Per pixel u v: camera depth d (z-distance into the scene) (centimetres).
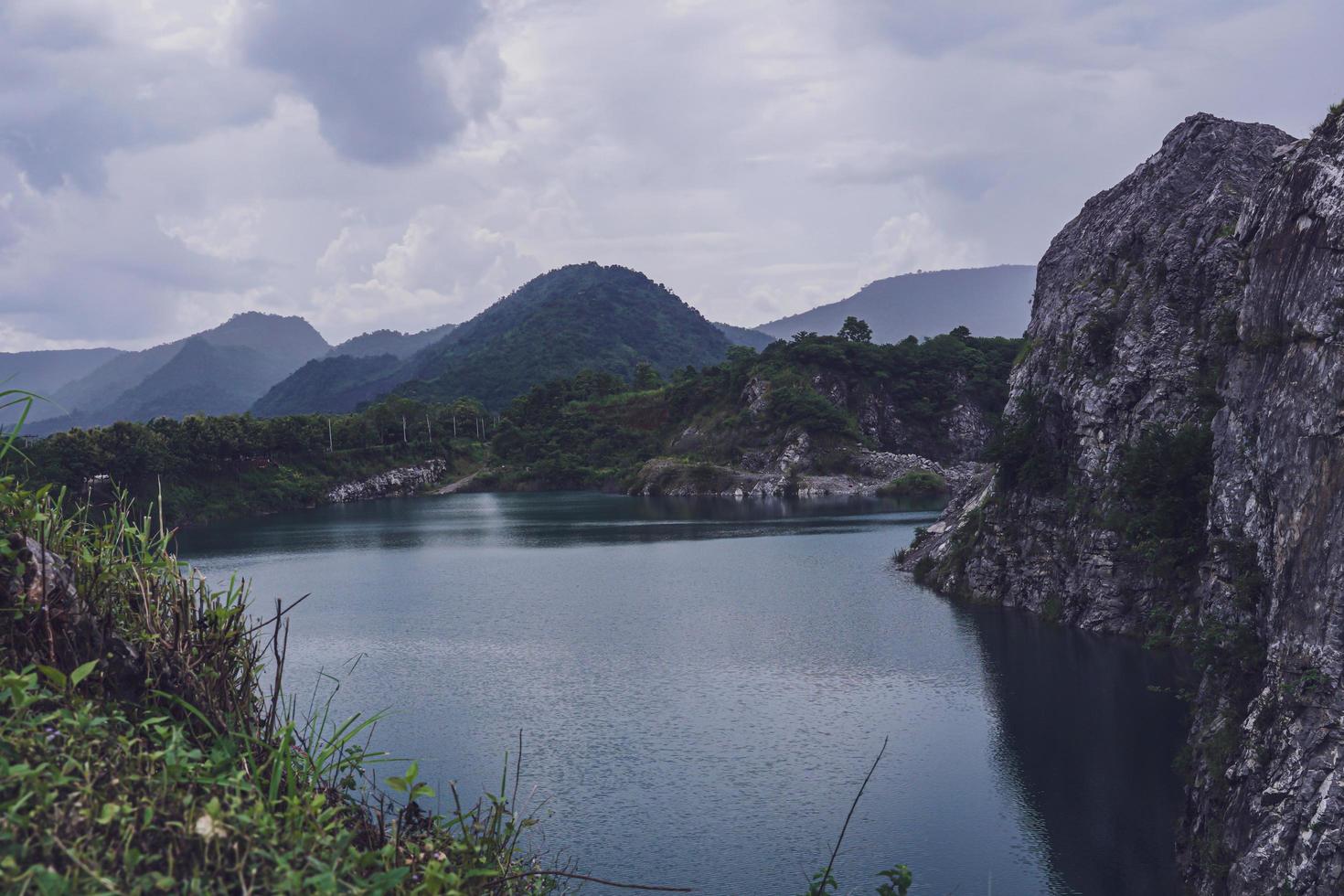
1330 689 2191
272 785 537
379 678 4950
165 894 409
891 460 18612
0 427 601
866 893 2586
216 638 644
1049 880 2723
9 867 371
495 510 17100
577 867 2755
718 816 3147
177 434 17438
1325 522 2312
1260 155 6097
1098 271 6581
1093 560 5800
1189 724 3953
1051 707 4275
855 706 4369
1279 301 2844
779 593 7375
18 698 452
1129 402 5778
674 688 4722
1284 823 2203
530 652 5584
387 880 474
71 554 600
